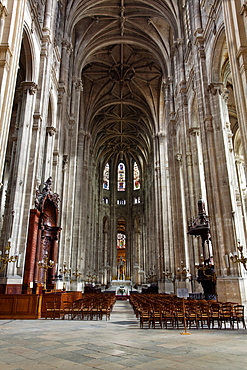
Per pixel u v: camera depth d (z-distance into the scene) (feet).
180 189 91.30
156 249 139.44
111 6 103.96
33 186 53.98
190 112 79.61
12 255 47.50
